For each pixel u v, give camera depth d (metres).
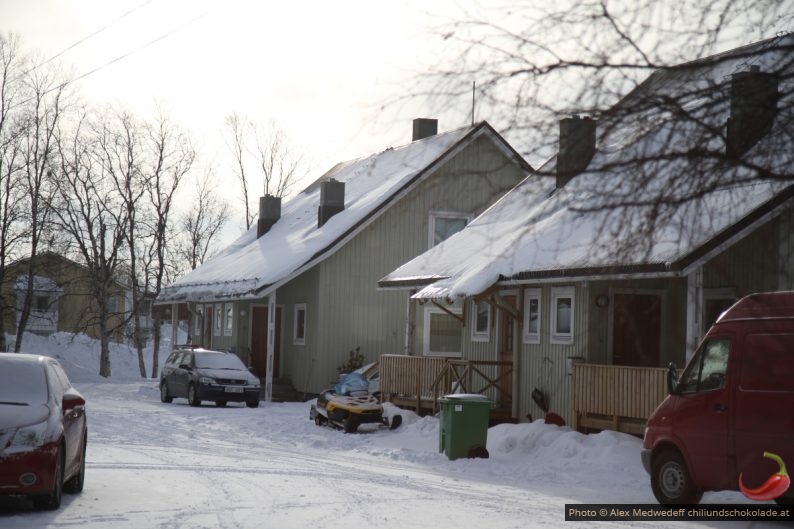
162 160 62.06
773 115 6.46
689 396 14.06
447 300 25.38
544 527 12.11
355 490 15.16
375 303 40.59
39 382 13.17
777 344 12.96
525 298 26.00
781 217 7.63
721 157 6.20
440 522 12.28
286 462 19.31
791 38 6.75
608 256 6.59
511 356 27.02
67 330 82.50
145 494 14.12
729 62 6.52
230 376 35.22
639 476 17.56
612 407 21.14
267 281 38.50
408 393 28.98
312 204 50.81
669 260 17.69
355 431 26.12
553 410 24.41
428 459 20.11
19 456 11.94
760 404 12.98
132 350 79.69
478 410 20.12
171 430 25.89
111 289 76.62
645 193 6.31
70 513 12.30
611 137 6.45
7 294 66.44
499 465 19.02
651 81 6.45
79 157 58.44
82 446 14.19
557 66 6.45
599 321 23.38
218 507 13.02
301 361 41.34
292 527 11.59
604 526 12.31
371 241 40.38
